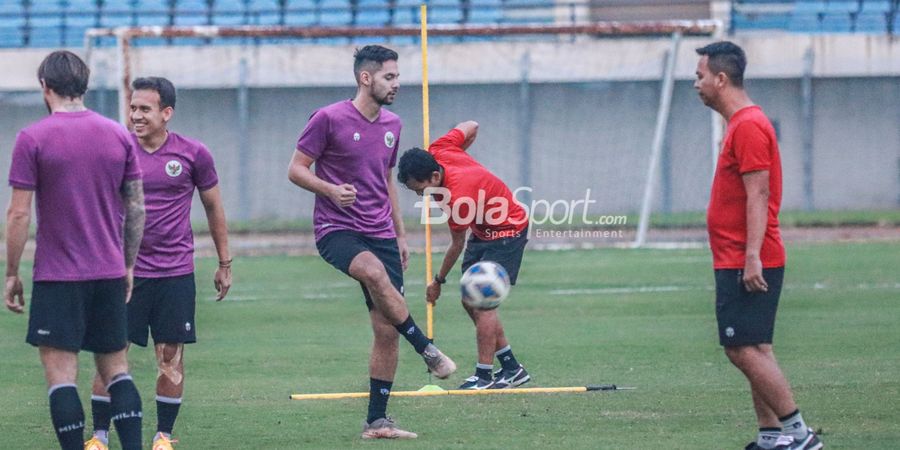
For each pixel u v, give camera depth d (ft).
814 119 260.62
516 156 257.55
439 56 255.70
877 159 261.24
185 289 67.87
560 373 91.25
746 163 57.67
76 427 55.57
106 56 249.14
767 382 59.11
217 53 252.83
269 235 234.99
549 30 184.65
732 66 59.00
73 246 55.62
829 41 257.96
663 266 171.12
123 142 57.11
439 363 68.39
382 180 71.56
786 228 229.66
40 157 54.90
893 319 117.08
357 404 80.33
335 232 70.18
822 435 66.95
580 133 256.73
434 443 66.74
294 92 255.91
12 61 254.27
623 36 277.44
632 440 66.59
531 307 131.75
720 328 59.77
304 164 69.67
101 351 57.57
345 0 287.28
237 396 83.66
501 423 72.64
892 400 77.46
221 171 256.32
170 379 67.26
